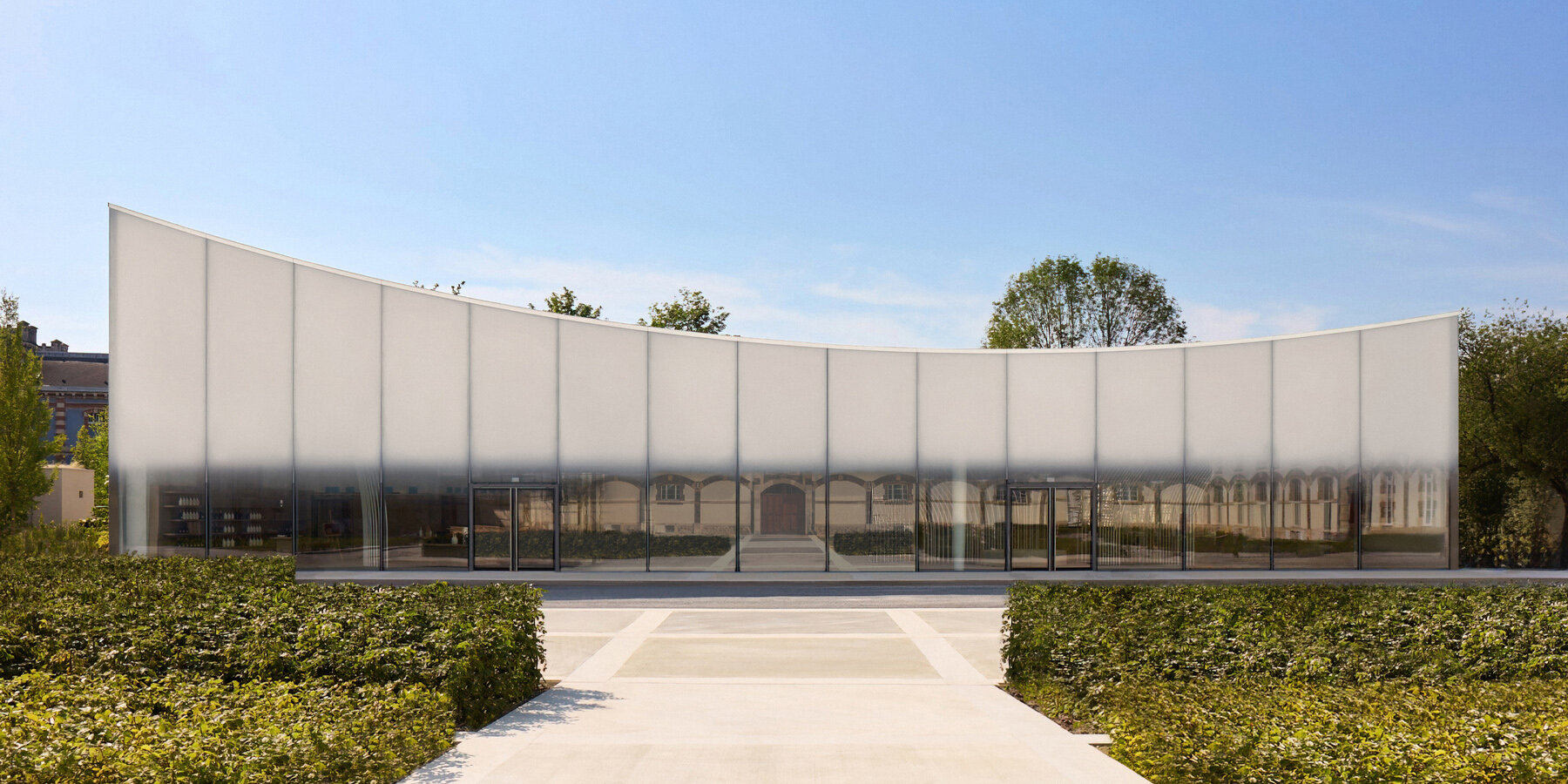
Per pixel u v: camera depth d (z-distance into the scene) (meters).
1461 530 25.80
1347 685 8.81
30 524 28.39
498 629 8.95
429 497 23.22
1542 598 11.61
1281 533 23.83
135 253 23.25
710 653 12.54
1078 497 24.05
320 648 8.87
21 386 27.89
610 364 23.50
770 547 23.55
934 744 7.46
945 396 24.06
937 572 23.64
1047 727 8.27
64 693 7.84
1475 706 7.55
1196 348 24.12
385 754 6.41
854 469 23.80
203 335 23.19
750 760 6.92
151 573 14.55
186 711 7.39
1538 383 26.16
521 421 23.38
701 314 48.91
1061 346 48.78
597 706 9.18
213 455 23.06
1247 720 6.50
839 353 23.89
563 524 23.27
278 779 5.64
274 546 22.98
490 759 6.89
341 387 23.19
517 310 23.48
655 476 23.47
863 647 13.05
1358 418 23.95
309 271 23.25
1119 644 9.30
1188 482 24.02
